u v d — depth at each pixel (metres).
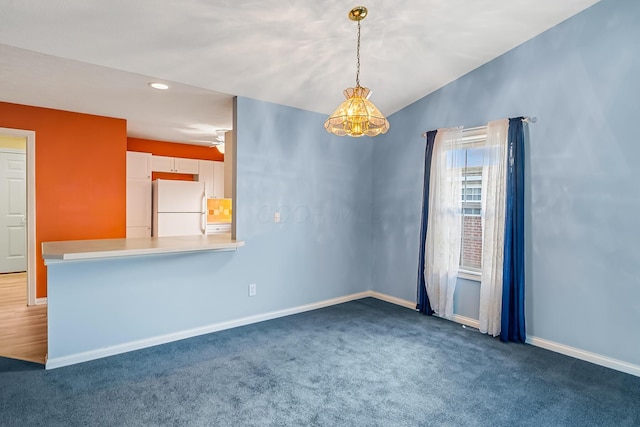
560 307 2.86
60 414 1.93
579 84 2.74
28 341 2.91
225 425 1.87
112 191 4.08
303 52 2.74
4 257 5.61
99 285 2.66
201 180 5.77
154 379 2.34
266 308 3.62
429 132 3.71
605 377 2.45
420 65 3.23
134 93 3.19
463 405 2.09
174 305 3.03
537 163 2.98
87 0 1.93
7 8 1.92
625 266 2.54
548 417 1.97
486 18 2.63
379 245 4.46
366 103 2.15
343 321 3.58
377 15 2.42
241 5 2.13
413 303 4.05
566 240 2.82
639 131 2.46
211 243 3.00
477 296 3.43
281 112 3.63
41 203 3.73
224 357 2.70
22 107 3.57
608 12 2.58
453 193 3.51
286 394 2.18
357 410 2.02
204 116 3.95
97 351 2.66
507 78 3.17
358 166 4.38
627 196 2.52
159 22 2.18
